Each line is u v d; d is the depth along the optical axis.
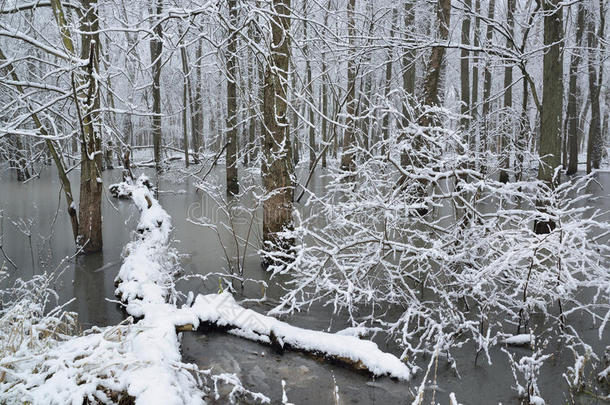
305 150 34.19
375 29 10.94
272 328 4.78
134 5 10.70
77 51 7.73
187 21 7.63
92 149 8.17
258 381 4.10
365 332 4.91
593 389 3.95
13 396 3.15
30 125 14.84
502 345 4.84
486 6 16.20
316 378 4.14
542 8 8.59
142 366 3.63
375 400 3.80
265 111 7.30
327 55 10.54
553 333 5.05
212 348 4.74
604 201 14.28
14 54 9.73
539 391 3.94
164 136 28.19
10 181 18.53
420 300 6.01
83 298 6.18
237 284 6.76
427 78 9.92
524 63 9.70
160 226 7.93
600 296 6.02
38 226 10.41
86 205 8.23
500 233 4.85
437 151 6.00
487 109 17.94
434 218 10.30
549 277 4.85
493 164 6.79
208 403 3.73
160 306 5.36
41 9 11.84
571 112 21.44
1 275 6.95
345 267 5.40
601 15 17.50
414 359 4.39
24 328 3.98
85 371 3.46
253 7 7.39
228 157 14.92
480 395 3.89
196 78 23.38
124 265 6.52
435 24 12.11
